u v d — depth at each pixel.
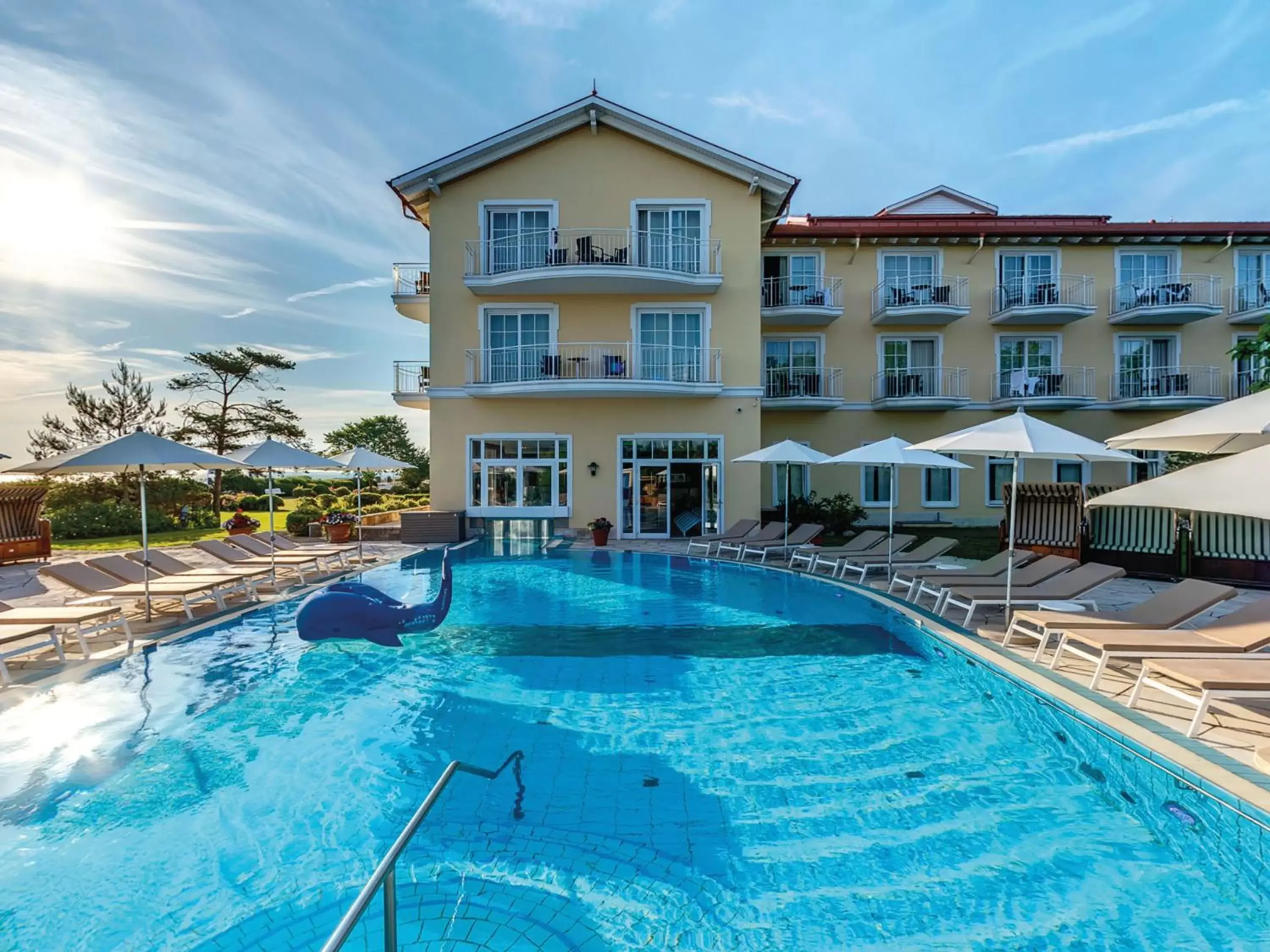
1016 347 21.61
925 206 24.27
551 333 18.02
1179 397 20.52
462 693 6.00
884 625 8.58
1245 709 4.70
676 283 17.06
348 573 12.69
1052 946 2.83
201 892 3.26
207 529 24.47
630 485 18.12
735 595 10.55
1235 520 9.72
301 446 35.31
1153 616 5.92
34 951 2.85
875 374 21.62
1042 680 5.47
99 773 4.47
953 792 4.21
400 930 2.96
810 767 4.55
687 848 3.61
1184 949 2.81
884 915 3.04
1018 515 12.27
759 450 17.97
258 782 4.35
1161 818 3.82
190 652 7.27
